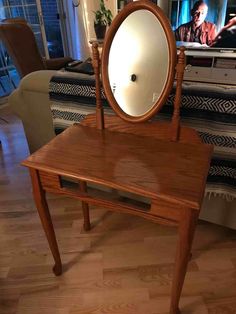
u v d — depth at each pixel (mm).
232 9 2932
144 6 861
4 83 3525
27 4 3498
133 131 1051
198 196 705
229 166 1176
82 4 3773
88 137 1027
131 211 836
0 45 3320
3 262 1322
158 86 932
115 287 1190
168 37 845
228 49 3086
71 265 1295
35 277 1245
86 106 1368
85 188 1234
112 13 3650
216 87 1136
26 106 1636
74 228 1508
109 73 1003
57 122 1525
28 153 2258
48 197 1746
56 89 1404
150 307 1109
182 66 852
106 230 1489
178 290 930
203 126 1145
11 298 1161
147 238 1431
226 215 1333
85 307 1119
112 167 837
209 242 1396
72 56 4254
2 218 1595
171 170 815
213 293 1153
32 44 2557
